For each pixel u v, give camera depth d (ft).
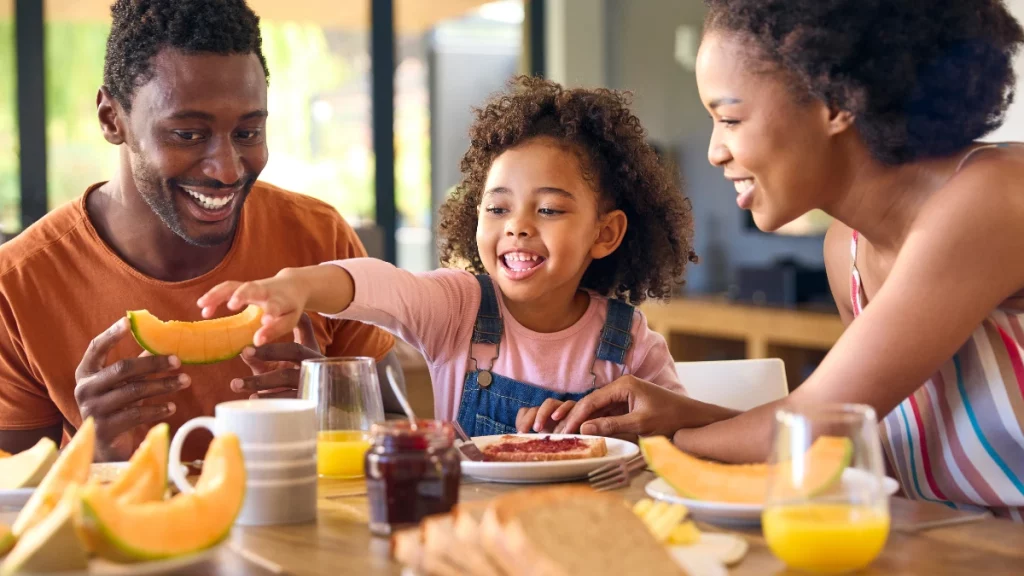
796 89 4.37
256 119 5.76
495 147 6.34
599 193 6.32
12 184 17.30
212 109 5.52
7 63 17.13
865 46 4.34
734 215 19.27
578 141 6.20
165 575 3.05
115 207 6.14
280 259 6.49
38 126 17.30
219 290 4.38
